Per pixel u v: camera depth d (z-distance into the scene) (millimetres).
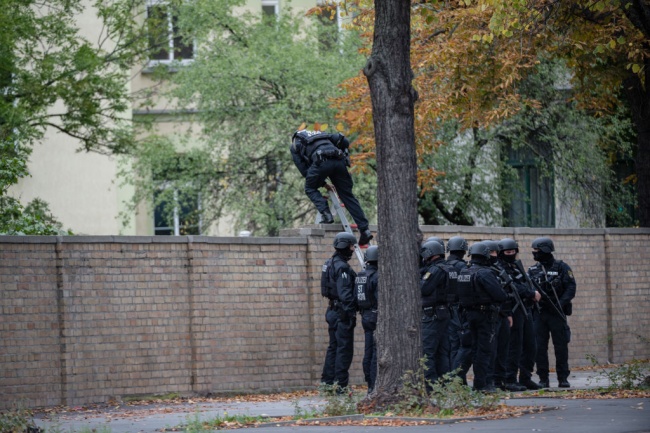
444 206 55531
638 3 38000
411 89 25156
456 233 38344
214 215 57062
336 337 31703
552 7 41156
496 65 43812
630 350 42844
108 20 56125
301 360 35406
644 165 45656
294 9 68125
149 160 56531
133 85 66812
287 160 55000
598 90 47719
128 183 59875
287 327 35219
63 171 65438
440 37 45062
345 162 34438
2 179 40406
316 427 22734
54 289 31438
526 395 29812
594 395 29031
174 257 33375
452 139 53438
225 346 34000
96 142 54031
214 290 33969
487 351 29594
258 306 34750
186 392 33219
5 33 49500
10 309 30672
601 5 38156
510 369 32125
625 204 59312
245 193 56125
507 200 55156
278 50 55156
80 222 65562
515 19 37469
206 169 56562
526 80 53062
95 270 32094
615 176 58844
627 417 22891
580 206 56344
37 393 30906
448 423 22688
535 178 58688
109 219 65875
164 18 59500
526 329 32344
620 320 42594
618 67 44594
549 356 40969
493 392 29016
